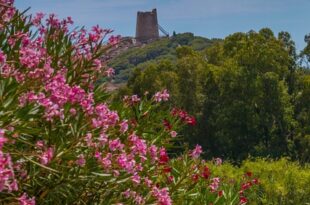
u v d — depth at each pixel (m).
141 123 6.08
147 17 195.75
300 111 63.19
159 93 6.32
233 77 61.88
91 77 5.43
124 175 4.65
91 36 5.34
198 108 64.44
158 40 188.75
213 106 63.72
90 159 4.43
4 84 4.07
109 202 4.81
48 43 5.26
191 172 6.33
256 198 10.51
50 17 5.46
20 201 3.91
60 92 4.37
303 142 57.56
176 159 6.64
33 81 4.25
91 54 5.34
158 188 5.55
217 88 64.06
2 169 3.40
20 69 4.54
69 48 5.22
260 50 62.31
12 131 3.92
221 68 63.78
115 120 4.77
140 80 65.56
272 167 11.20
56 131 4.43
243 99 61.53
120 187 4.97
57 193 4.57
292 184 10.87
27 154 4.07
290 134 61.44
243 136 61.34
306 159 57.75
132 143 4.94
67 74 5.20
